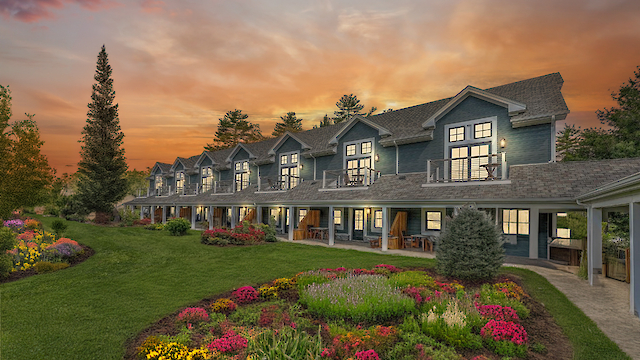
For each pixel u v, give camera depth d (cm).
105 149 3081
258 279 1012
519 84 1712
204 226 2830
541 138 1375
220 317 670
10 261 1055
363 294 698
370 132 2036
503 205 1213
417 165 1777
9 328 629
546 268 1152
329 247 1664
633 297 672
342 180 2141
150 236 2056
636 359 475
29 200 1691
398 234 1678
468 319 571
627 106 1995
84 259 1352
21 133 1616
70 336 590
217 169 3306
